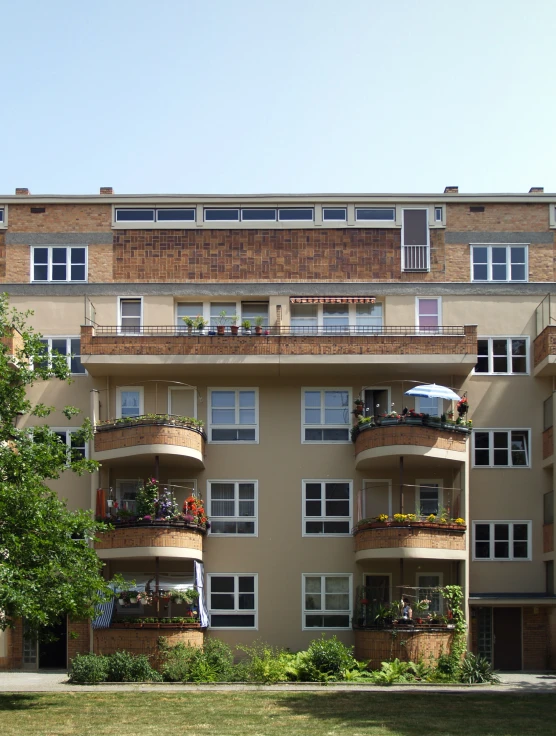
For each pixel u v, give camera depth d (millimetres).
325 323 39281
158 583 35281
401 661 33156
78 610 27406
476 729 23734
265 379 38281
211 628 36531
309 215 40062
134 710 25859
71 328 38750
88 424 30859
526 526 38094
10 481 27656
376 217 40094
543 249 40000
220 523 37375
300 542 37219
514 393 38781
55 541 27172
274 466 37719
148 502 35062
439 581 37031
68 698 27781
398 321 39031
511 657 37312
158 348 36781
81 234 39875
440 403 38219
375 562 37062
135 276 39562
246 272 39594
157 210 40062
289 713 25578
